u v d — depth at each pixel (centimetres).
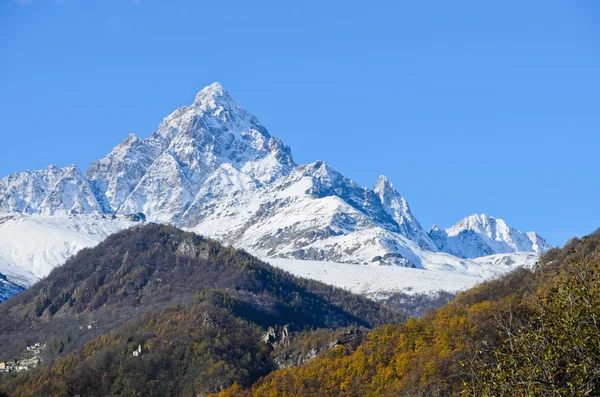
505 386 8619
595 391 8344
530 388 8412
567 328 8656
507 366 8862
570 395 8244
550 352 8562
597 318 8681
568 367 8406
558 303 9019
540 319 9088
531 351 8781
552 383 8394
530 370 8575
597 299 8738
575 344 8569
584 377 8294
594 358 8425
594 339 8494
